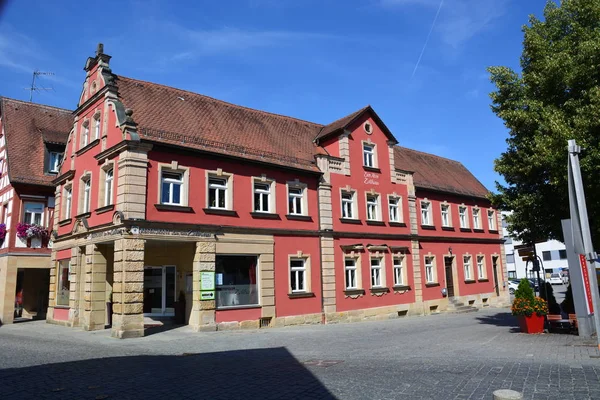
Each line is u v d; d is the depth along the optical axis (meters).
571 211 9.89
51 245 26.12
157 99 21.25
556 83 14.99
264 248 20.80
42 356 11.67
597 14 14.70
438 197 32.53
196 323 18.19
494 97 17.17
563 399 6.44
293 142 25.16
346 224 24.70
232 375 8.97
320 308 22.64
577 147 9.94
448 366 9.26
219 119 22.83
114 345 14.31
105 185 19.14
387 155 28.25
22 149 27.27
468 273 34.12
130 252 16.62
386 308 25.75
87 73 22.16
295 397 7.10
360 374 8.66
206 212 19.08
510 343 12.69
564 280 63.16
